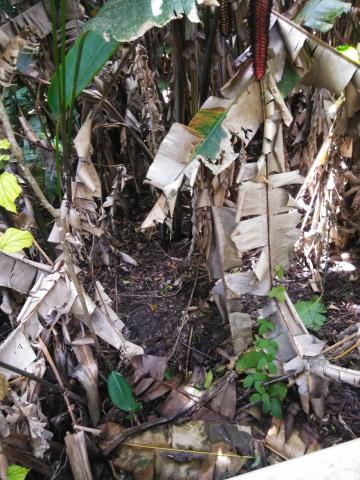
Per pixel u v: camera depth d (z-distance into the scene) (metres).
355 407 1.84
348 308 2.25
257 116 1.50
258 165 1.56
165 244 2.86
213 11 1.75
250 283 1.81
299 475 0.83
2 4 1.88
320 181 2.30
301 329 1.81
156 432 1.74
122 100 2.96
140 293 2.48
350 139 2.12
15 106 2.20
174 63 2.08
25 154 2.66
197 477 1.62
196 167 1.44
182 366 2.05
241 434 1.72
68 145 1.66
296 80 1.56
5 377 1.42
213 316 2.28
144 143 2.80
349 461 0.85
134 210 3.19
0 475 1.29
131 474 1.66
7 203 1.15
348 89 1.57
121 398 1.70
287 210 1.68
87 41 1.46
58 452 1.68
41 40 1.93
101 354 1.83
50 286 1.59
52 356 1.87
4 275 1.62
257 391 1.83
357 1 2.10
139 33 1.21
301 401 1.76
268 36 1.31
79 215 1.73
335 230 2.52
